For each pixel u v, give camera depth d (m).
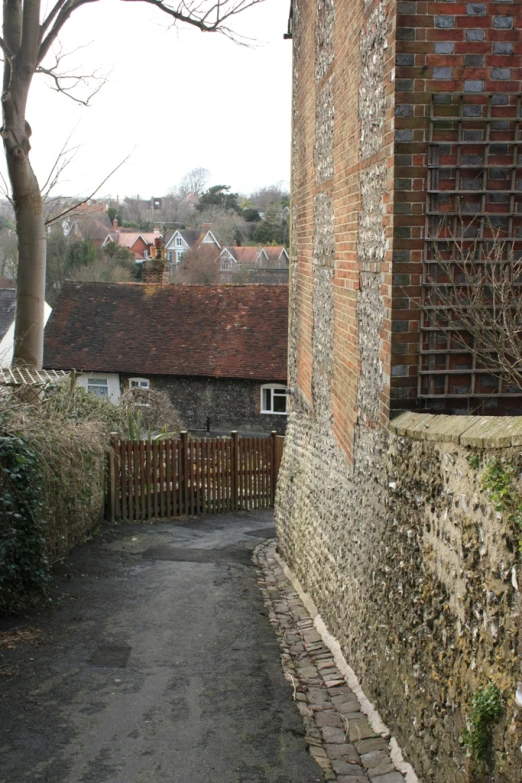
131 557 10.41
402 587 5.02
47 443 8.40
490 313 5.21
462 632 3.97
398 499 5.19
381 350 5.55
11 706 5.45
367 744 5.00
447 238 5.13
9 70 11.98
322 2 8.40
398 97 5.04
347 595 6.59
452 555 4.19
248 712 5.48
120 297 29.83
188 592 8.66
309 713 5.53
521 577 3.32
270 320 27.78
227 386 26.81
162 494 14.34
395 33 5.02
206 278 51.62
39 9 11.84
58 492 9.02
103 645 6.76
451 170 5.12
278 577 9.93
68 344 28.52
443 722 4.14
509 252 5.16
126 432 16.73
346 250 6.96
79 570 9.33
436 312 5.17
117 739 5.00
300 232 10.39
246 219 69.56
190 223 71.25
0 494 6.95
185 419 27.36
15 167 12.20
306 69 9.73
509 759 3.32
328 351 8.10
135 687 5.86
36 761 4.69
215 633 7.25
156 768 4.64
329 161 7.99
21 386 10.95
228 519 14.69
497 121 5.06
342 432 7.19
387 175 5.28
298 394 10.57
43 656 6.41
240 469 15.73
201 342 27.67
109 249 46.16
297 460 10.14
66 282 30.67
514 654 3.35
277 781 4.52
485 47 5.04
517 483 3.44
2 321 33.12
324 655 6.78
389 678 5.16
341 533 6.99
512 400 5.29
